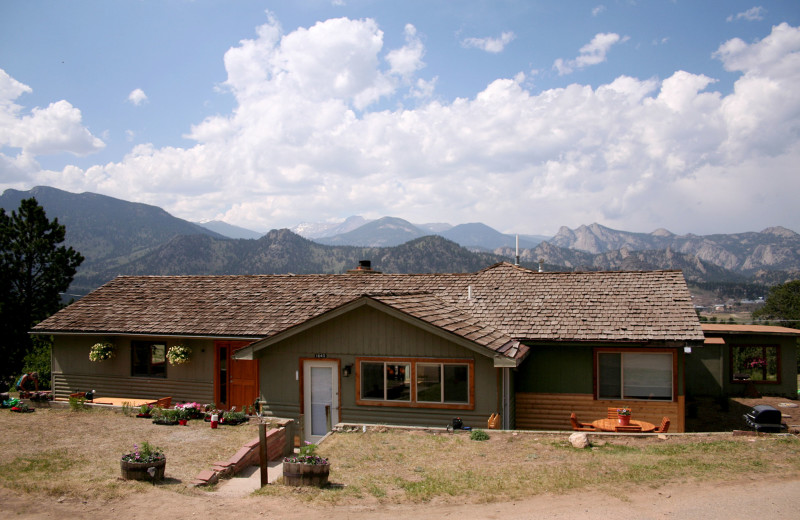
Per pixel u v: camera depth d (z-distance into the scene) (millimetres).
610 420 13016
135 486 8312
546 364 14602
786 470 8812
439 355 12766
